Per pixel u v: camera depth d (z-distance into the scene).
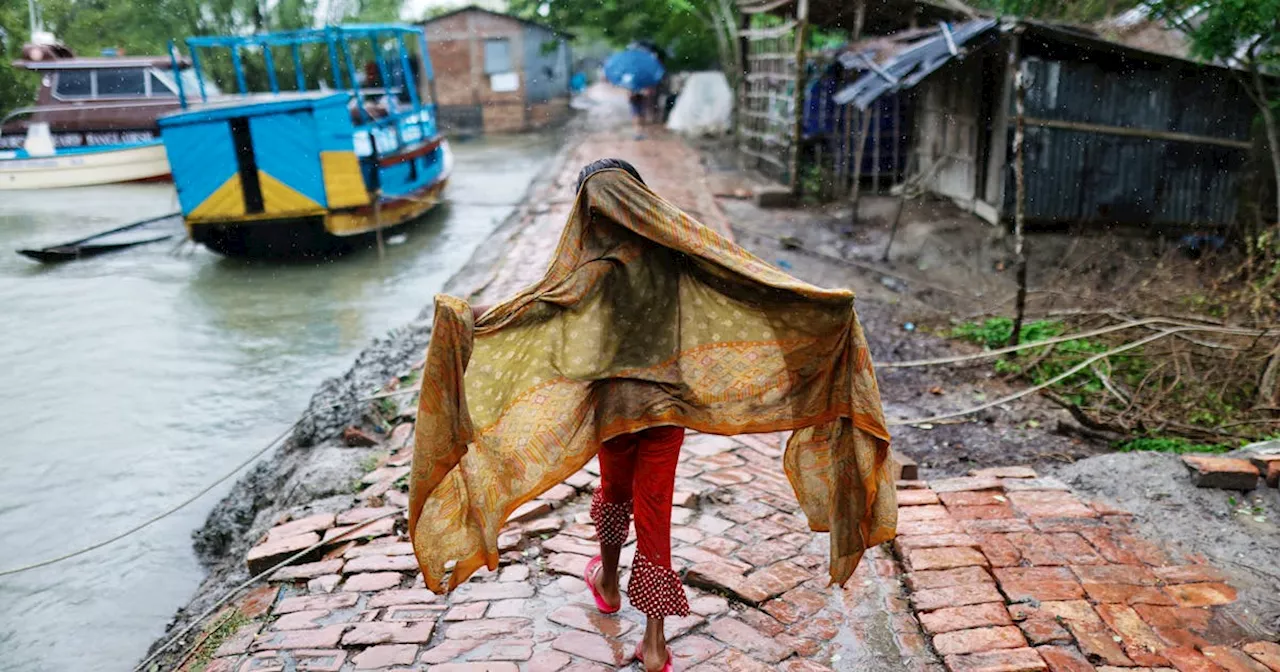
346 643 3.34
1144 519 4.26
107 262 12.02
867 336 7.92
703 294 3.12
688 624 3.46
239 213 11.80
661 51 24.83
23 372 8.10
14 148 14.09
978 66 11.56
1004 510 4.34
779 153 15.46
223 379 8.00
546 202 14.61
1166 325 6.97
